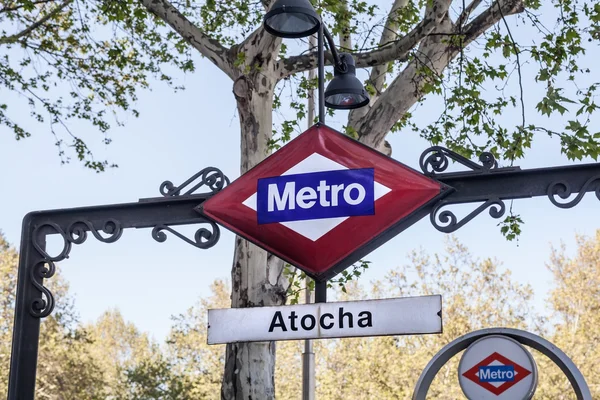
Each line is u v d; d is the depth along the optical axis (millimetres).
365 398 34375
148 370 39625
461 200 5418
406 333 4977
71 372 39656
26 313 5871
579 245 41312
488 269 35812
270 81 12812
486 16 13477
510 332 5523
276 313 5223
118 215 5980
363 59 13172
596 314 38250
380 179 5516
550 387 33500
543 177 5312
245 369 11906
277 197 5672
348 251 5484
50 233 6035
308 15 8070
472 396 5520
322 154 5668
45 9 18906
